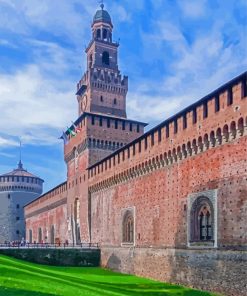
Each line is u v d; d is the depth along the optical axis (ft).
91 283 120.57
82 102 278.26
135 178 172.35
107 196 203.00
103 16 287.48
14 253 191.93
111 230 194.80
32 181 417.08
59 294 80.89
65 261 201.16
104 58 279.69
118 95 271.90
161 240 146.41
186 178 132.98
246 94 106.01
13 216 403.13
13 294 75.15
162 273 143.13
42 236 340.18
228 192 111.65
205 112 124.36
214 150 119.44
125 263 174.91
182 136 135.03
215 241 115.55
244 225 104.27
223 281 110.42
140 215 165.17
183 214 133.18
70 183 265.95
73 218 254.47
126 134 241.14
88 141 231.09
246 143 105.91
